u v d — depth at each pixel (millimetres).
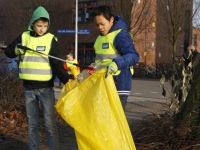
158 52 29141
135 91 14297
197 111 3963
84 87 3180
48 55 3695
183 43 31188
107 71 3117
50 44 3814
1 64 5898
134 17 21312
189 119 3959
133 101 10148
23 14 25516
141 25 22062
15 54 3969
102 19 3459
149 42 27953
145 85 18031
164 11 22453
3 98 5965
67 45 29375
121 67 3182
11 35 29656
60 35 29406
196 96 4004
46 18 3762
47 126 3867
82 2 28406
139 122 5508
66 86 3326
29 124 3928
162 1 22578
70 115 3115
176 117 4207
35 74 3760
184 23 22344
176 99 4637
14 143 4723
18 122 5695
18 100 6039
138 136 4418
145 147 3959
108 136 3018
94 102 3078
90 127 3037
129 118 6773
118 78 3469
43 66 3764
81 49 28953
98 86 3117
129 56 3230
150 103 9594
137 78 25156
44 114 3879
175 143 3881
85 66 3451
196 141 3801
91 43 28547
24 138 4996
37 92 3844
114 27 3488
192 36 24969
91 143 3033
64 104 3141
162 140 4012
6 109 5945
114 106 3090
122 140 3045
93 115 3053
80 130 3061
